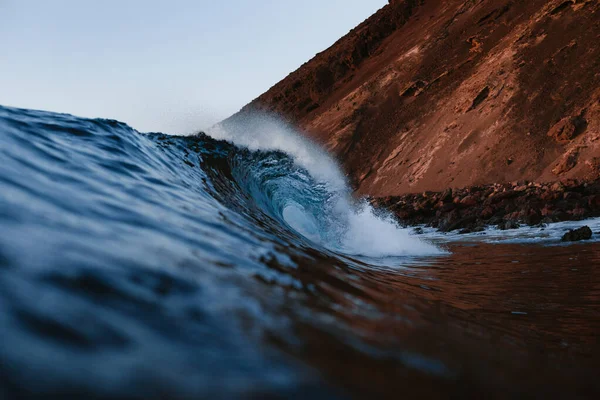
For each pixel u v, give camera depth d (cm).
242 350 175
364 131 4762
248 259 350
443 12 6259
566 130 2664
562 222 1662
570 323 402
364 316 272
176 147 910
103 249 253
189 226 399
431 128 3994
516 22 4441
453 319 350
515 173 2708
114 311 184
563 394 214
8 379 122
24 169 390
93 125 677
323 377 164
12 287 176
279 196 1088
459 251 1149
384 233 1264
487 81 3662
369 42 7281
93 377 133
